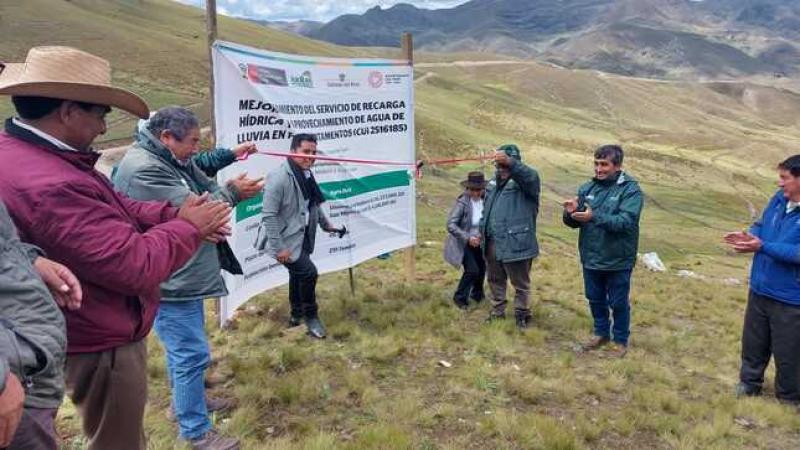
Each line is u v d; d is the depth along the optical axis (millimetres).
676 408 6121
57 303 2480
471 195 8875
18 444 2182
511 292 10297
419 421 5348
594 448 5188
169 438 4730
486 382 6242
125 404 3139
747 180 122312
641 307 11195
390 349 6941
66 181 2607
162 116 4387
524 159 99312
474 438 5137
